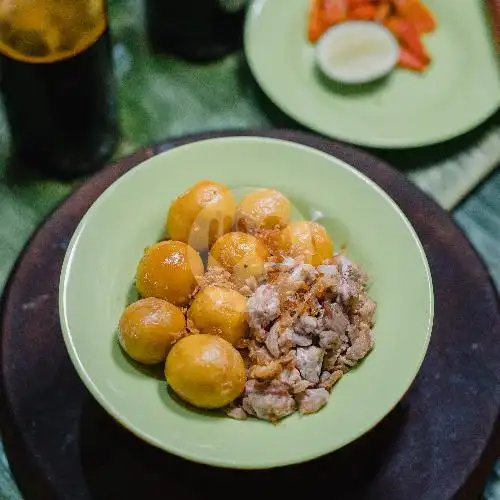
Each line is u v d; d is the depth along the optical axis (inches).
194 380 25.0
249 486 27.5
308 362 26.6
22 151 37.6
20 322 31.0
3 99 34.8
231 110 40.7
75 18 32.1
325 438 24.9
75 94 33.8
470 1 42.9
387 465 28.1
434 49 42.3
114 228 30.2
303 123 38.2
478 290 32.5
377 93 40.3
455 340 31.1
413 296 28.6
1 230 35.9
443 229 34.2
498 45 41.6
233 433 25.5
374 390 26.3
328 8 42.1
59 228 33.6
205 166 32.4
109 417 28.8
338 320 27.3
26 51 31.7
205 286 28.2
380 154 38.9
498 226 37.1
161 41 42.3
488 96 39.6
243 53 42.8
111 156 38.9
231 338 27.2
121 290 29.5
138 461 27.9
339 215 31.7
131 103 40.4
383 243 30.4
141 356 26.5
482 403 29.6
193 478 27.6
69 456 28.0
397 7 42.8
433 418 29.2
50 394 29.4
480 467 28.4
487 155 39.0
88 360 26.2
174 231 30.4
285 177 32.5
